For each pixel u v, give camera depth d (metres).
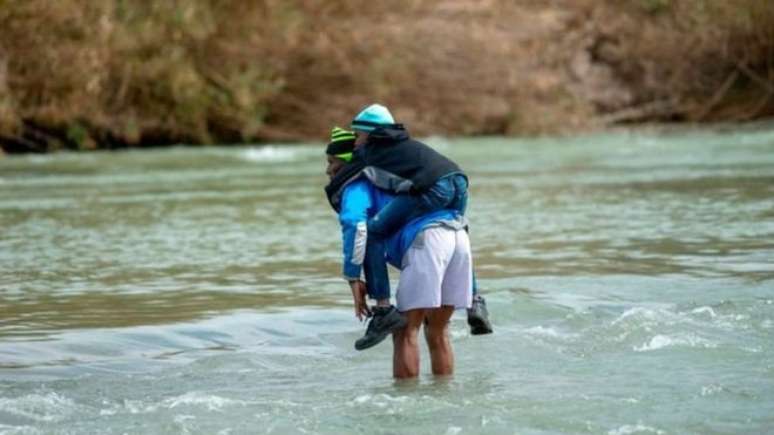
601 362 23.66
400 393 21.62
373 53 94.44
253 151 83.81
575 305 28.86
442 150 81.81
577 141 87.38
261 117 92.12
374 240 21.98
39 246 40.53
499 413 20.02
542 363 23.80
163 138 91.31
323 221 46.06
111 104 87.69
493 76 97.00
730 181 55.50
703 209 46.06
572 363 23.70
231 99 91.00
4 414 20.25
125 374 23.45
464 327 26.97
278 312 28.80
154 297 31.05
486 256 36.44
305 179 62.91
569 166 66.94
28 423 19.88
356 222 21.75
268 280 33.38
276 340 26.38
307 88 93.88
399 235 22.12
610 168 64.81
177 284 32.94
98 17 84.88
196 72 91.31
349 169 22.16
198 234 43.00
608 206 48.03
